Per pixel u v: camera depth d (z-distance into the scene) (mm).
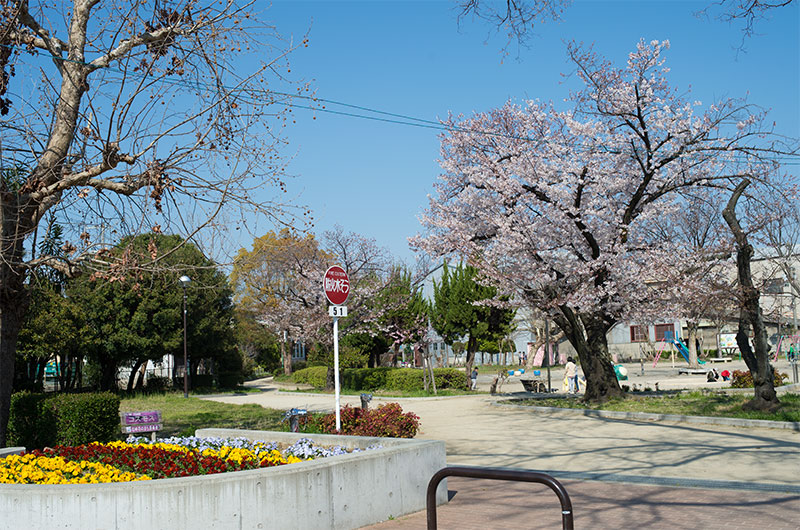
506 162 21250
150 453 8102
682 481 9273
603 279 20578
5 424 10680
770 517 7148
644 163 20266
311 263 33812
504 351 58031
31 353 28672
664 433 14422
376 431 12461
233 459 7746
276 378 51562
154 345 34219
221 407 26031
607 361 21000
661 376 40469
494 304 22766
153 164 10180
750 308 16547
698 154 19875
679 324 58062
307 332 34500
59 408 13711
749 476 9586
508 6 10562
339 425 10148
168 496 6156
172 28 10734
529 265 20969
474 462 11852
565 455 12203
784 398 18375
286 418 12750
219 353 39312
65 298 30891
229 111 10805
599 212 19969
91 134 10398
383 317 34531
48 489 6195
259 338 53531
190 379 41281
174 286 33594
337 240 34469
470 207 22016
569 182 19578
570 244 20891
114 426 14383
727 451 11766
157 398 32125
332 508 6938
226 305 39719
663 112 19422
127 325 33875
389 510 7523
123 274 10516
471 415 20000
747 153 19375
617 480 9578
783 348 49594
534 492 8930
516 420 18156
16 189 10750
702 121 19453
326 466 6945
